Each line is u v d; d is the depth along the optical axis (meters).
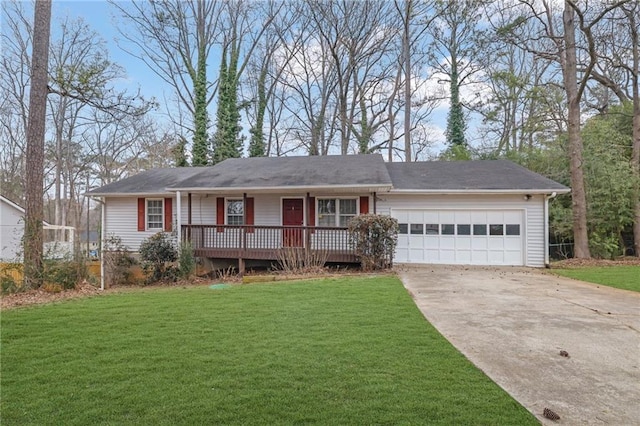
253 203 14.16
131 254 13.97
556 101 17.36
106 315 5.95
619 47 15.20
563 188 11.73
